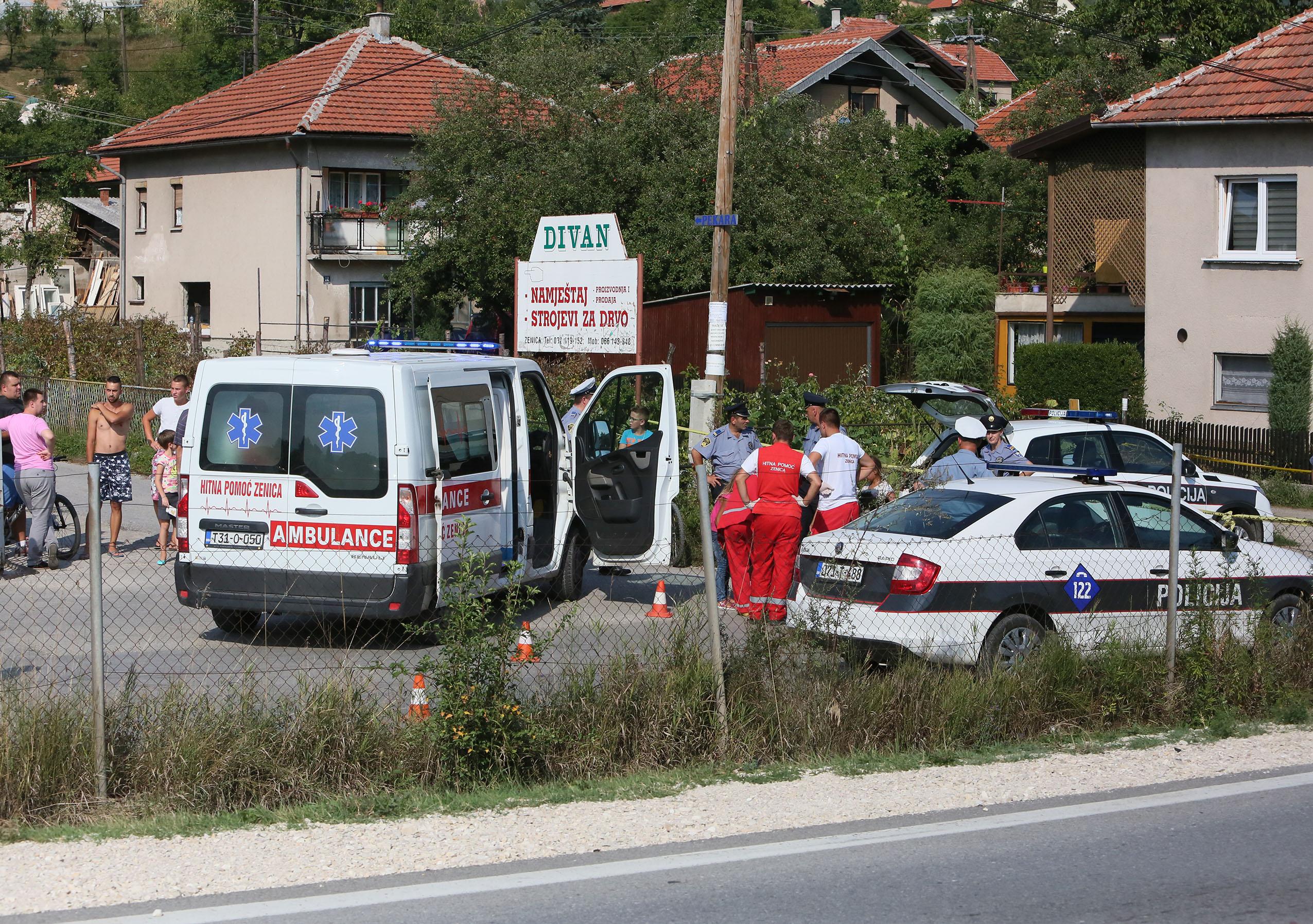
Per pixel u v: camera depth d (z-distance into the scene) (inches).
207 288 2276.1
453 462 589.9
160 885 310.2
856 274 1611.7
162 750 381.1
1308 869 331.0
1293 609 553.9
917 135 2261.3
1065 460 764.0
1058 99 2001.7
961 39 4601.4
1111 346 1470.2
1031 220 2025.1
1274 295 1374.3
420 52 2281.0
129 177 2352.4
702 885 315.0
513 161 1649.9
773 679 444.1
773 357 1406.3
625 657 440.1
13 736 371.6
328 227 2064.5
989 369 1784.0
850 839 349.4
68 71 6820.9
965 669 476.7
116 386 813.9
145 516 975.6
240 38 3831.2
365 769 391.9
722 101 890.7
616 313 915.4
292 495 563.8
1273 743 455.5
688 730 422.9
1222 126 1393.9
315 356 584.1
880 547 501.4
